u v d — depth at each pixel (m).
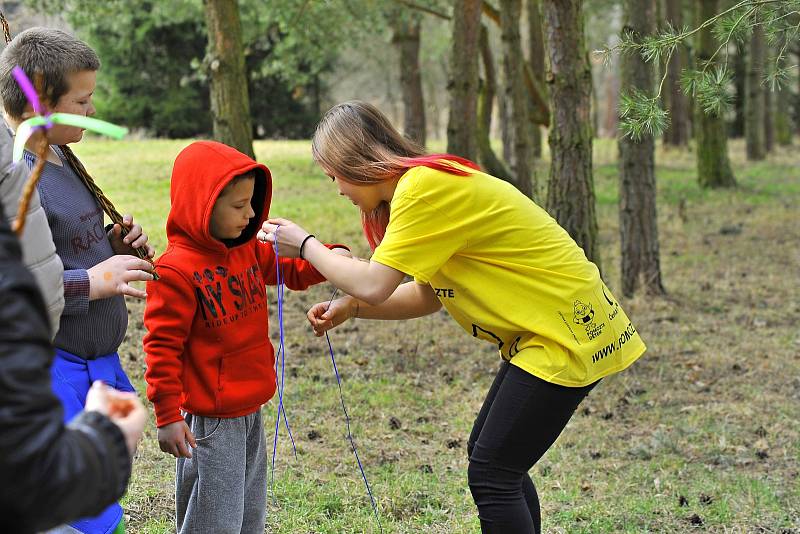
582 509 4.19
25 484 1.34
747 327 7.54
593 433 5.23
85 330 2.67
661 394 5.93
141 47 26.52
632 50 4.11
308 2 13.10
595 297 3.06
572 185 6.91
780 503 4.30
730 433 5.22
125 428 1.62
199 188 2.80
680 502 4.30
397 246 2.91
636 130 3.96
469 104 9.77
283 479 4.38
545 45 6.88
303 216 11.71
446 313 7.76
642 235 8.43
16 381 1.34
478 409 5.54
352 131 2.99
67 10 11.49
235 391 2.94
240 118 8.16
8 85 2.52
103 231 2.80
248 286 3.00
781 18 3.83
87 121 1.67
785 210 13.73
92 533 2.54
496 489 3.07
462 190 2.91
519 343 3.06
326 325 3.44
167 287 2.80
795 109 34.53
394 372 6.18
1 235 1.44
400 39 15.75
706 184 16.28
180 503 3.01
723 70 3.83
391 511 4.11
